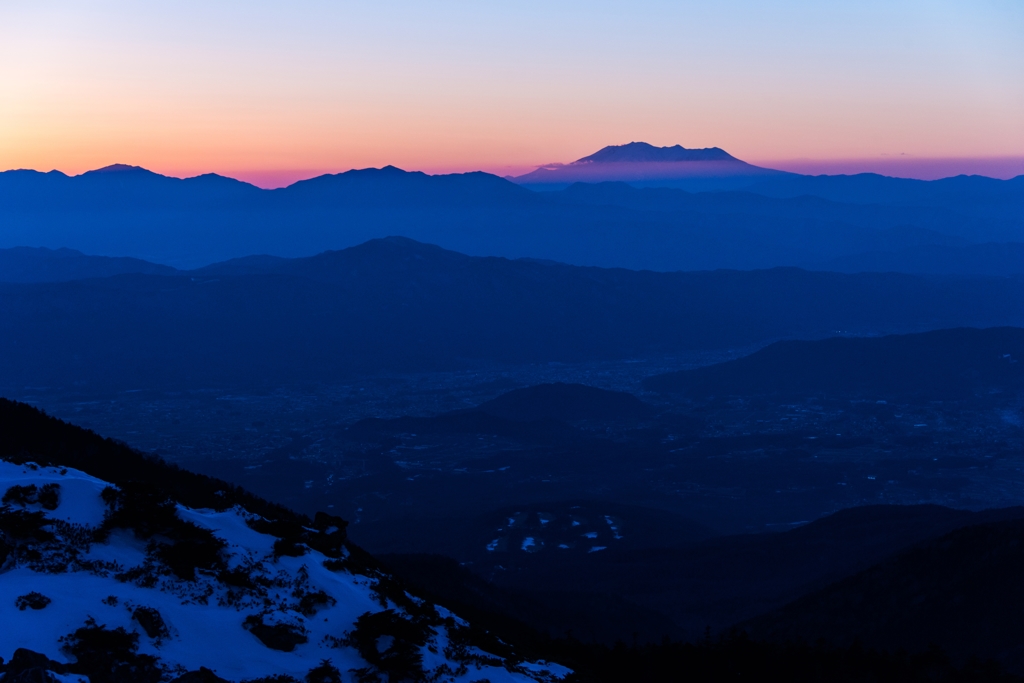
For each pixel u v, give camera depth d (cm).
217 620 3575
